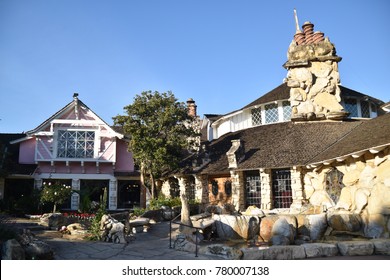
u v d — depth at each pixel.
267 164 19.94
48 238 12.57
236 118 29.06
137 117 22.78
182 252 10.66
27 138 25.31
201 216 17.75
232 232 14.02
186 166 25.38
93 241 12.30
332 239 13.24
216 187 23.53
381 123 16.69
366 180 14.25
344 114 23.00
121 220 14.20
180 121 23.81
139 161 23.34
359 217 13.80
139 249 11.09
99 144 25.61
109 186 25.83
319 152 19.16
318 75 24.05
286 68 24.64
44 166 25.16
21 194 24.61
